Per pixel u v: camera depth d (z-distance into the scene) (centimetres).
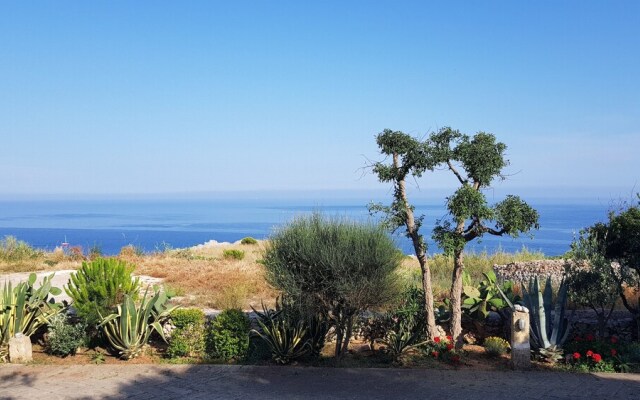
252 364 939
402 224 995
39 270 2038
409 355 977
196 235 16288
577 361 941
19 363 941
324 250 880
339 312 952
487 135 984
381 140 992
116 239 13512
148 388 803
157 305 1034
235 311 988
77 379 848
